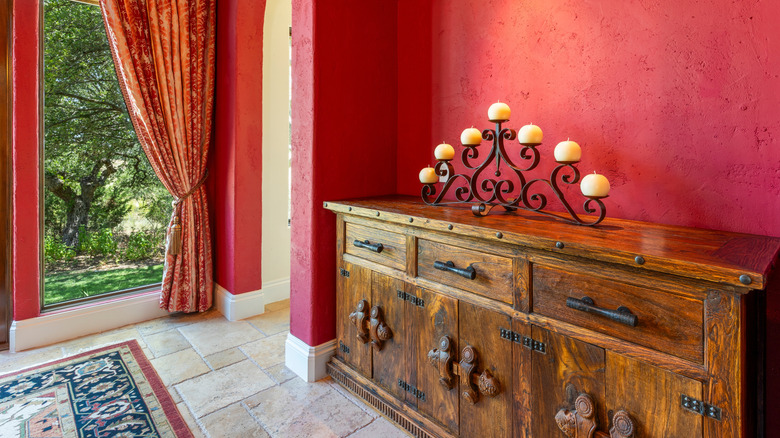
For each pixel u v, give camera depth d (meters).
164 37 2.60
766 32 1.16
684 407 0.92
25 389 1.93
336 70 1.99
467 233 1.30
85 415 1.74
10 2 2.30
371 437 1.62
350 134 2.08
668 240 1.08
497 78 1.82
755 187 1.20
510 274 1.26
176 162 2.72
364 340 1.83
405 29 2.22
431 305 1.52
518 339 1.24
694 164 1.31
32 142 2.34
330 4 1.94
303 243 2.05
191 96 2.77
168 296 2.78
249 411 1.79
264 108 3.08
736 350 0.83
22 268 2.35
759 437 1.02
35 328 2.39
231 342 2.51
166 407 1.80
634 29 1.42
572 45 1.58
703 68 1.28
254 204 2.94
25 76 2.29
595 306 1.04
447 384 1.44
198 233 2.88
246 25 2.76
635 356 0.99
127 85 2.47
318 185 1.97
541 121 1.68
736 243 1.05
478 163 1.92
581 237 1.11
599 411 1.06
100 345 2.44
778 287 1.17
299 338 2.13
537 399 1.20
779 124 1.15
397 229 1.65
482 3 1.86
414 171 2.21
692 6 1.29
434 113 2.09
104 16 2.37
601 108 1.51
